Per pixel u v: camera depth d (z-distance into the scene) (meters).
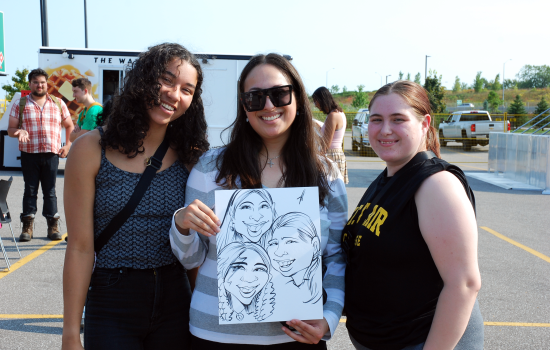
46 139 5.48
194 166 1.74
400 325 1.46
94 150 1.64
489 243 5.86
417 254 1.44
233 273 1.53
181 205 1.76
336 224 1.77
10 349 2.96
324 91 4.79
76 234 1.62
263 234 1.55
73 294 1.59
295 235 1.56
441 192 1.39
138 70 1.65
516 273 4.65
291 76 1.67
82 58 10.34
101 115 2.88
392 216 1.48
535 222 7.14
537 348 3.07
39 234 5.91
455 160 17.81
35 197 5.59
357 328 1.59
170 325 1.77
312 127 1.74
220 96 9.93
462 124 22.31
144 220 1.68
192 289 1.99
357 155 19.23
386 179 1.65
